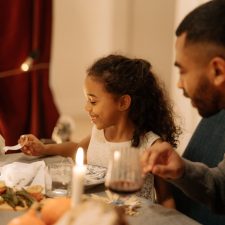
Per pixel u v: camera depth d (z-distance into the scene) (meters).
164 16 4.02
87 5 3.97
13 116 2.84
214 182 1.16
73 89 4.11
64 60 4.04
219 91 0.91
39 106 2.90
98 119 1.50
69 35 3.99
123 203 1.12
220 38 0.87
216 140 1.46
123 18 3.98
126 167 0.99
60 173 1.26
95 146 1.60
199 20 0.90
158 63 4.10
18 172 1.22
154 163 1.08
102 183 1.24
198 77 0.91
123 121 1.53
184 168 1.10
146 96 1.54
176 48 0.95
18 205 1.08
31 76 2.85
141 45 4.06
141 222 1.03
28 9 2.76
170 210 1.10
